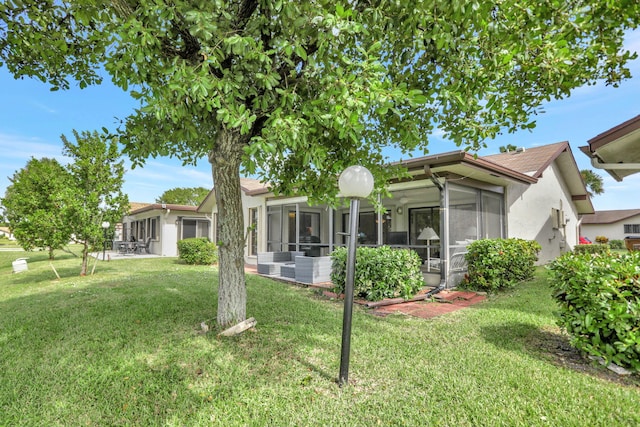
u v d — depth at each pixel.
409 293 5.89
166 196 40.72
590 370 3.08
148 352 3.38
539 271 9.02
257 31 2.54
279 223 11.31
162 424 2.27
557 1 2.12
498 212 8.80
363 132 3.85
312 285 7.39
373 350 3.48
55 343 3.65
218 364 3.11
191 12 2.05
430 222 9.13
